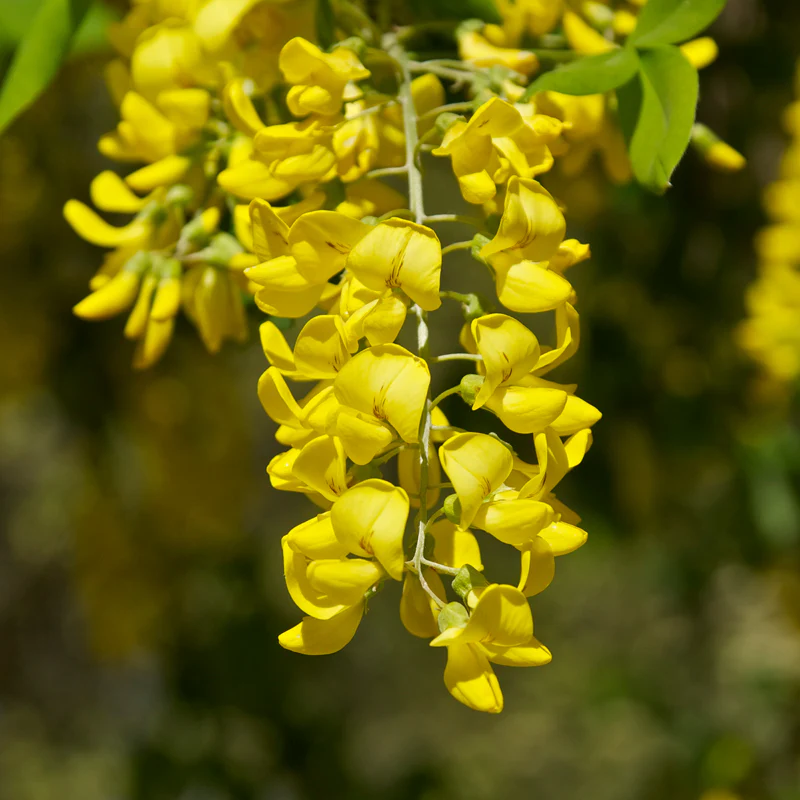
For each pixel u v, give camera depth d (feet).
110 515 3.62
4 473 6.54
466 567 1.23
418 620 1.27
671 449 3.21
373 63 1.46
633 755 6.83
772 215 2.72
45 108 2.95
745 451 3.32
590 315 3.11
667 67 1.40
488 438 1.21
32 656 6.74
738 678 4.86
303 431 1.27
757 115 2.61
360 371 1.21
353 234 1.26
